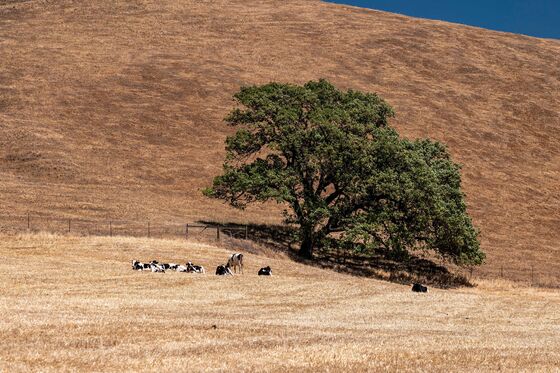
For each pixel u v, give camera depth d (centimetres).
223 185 6259
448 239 5688
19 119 8944
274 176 5912
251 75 11000
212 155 8694
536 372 1658
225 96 10300
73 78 10331
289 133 6106
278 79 10894
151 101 9925
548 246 7419
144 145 8725
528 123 10838
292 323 2411
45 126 8844
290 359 1677
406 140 6400
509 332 2548
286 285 3597
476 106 11081
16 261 3916
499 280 5988
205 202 7406
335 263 5956
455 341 2152
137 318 2267
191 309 2680
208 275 3791
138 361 1581
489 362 1769
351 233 5500
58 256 4244
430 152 6488
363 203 5984
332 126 5875
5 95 9588
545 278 6225
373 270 5834
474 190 8675
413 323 2694
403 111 10388
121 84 10325
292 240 6062
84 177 7569
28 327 1934
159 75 10719
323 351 1789
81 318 2170
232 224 6625
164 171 8088
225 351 1745
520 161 9719
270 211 7388
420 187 5644
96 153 8319
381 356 1772
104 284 3266
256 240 6034
